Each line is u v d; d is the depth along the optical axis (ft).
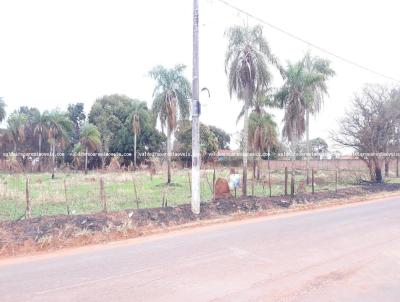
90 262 27.30
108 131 209.46
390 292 21.01
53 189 76.95
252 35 67.92
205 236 36.65
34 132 174.09
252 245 32.07
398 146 106.93
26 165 177.99
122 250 31.22
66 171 174.50
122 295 20.33
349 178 118.32
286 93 74.90
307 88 75.77
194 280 22.75
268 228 40.57
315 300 19.76
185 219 46.75
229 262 26.73
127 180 104.68
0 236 33.27
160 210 47.11
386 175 136.36
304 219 47.06
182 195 70.23
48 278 23.45
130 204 56.59
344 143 110.83
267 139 121.39
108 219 40.96
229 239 34.73
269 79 68.33
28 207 41.11
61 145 165.17
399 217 47.67
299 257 28.14
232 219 49.03
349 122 109.40
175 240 35.01
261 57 66.80
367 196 78.18
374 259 27.66
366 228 39.86
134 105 182.91
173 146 201.16
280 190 83.25
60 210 50.21
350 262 26.84
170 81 99.45
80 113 253.44
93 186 87.81
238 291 20.90
